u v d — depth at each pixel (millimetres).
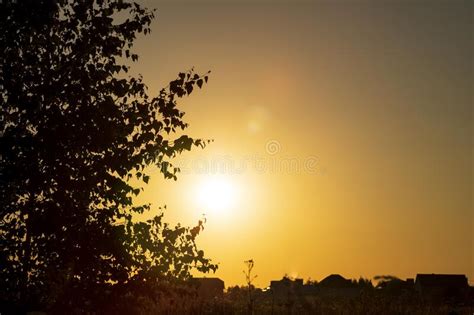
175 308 23000
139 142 12805
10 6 12375
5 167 12039
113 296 12820
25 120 12586
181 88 13266
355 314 32469
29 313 12086
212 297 32250
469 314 34438
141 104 13102
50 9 12453
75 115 12602
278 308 33312
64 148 12516
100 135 12523
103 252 12594
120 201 12711
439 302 38719
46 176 12281
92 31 13102
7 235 12234
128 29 13336
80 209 12539
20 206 12383
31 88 12648
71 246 12445
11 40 12555
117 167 12578
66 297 12617
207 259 13562
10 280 12234
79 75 12781
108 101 12766
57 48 13086
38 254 12469
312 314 33406
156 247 13211
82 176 12430
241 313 29469
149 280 13109
